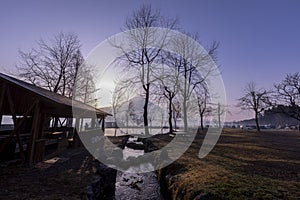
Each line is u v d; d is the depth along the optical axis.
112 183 6.44
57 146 12.77
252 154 10.07
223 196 4.08
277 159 8.74
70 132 17.62
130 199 6.26
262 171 6.40
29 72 22.53
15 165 7.11
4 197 4.15
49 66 23.53
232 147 12.80
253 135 25.73
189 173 6.04
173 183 5.70
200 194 4.18
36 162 7.88
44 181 5.44
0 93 7.54
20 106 9.22
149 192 6.89
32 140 7.63
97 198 5.10
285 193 4.21
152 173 9.06
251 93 33.34
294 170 6.68
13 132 7.29
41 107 9.11
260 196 4.03
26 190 4.65
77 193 4.61
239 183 4.82
